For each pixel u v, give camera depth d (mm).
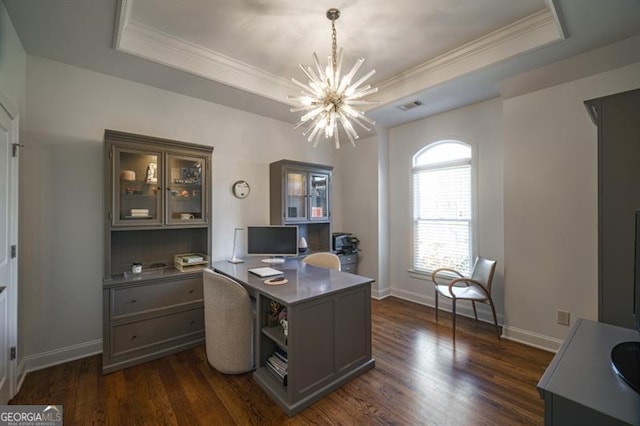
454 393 2074
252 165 3748
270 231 3297
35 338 2348
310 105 2150
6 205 1897
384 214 4438
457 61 2775
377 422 1794
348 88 2045
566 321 2588
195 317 2793
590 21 1967
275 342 2281
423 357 2586
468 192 3600
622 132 1477
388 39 2529
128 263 2836
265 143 3885
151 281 2551
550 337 2676
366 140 4523
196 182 2988
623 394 898
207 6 2094
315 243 4395
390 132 4473
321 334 2043
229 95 3182
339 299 2174
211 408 1920
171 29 2379
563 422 897
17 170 2055
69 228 2502
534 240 2766
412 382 2209
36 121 2359
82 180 2568
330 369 2104
